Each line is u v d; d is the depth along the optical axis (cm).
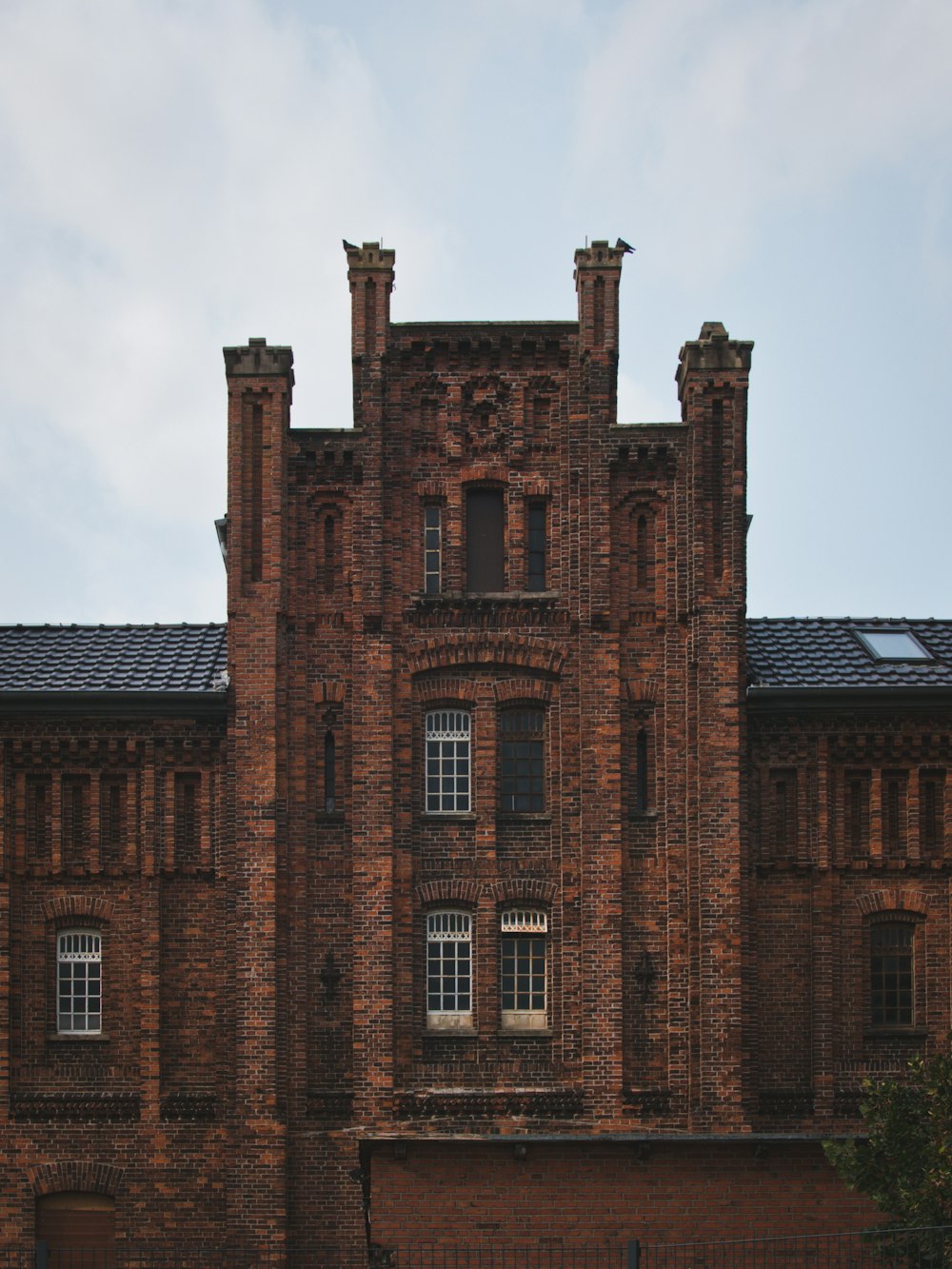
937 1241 2680
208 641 3766
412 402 3609
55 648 3731
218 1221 3369
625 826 3447
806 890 3491
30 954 3491
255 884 3384
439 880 3453
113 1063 3450
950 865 3497
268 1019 3338
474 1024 3409
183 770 3531
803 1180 3225
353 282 3597
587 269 3597
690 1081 3334
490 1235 3184
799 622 3853
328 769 3512
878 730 3528
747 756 3506
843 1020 3453
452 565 3559
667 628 3497
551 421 3609
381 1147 3195
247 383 3531
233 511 3509
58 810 3522
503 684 3516
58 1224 3400
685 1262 3184
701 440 3512
